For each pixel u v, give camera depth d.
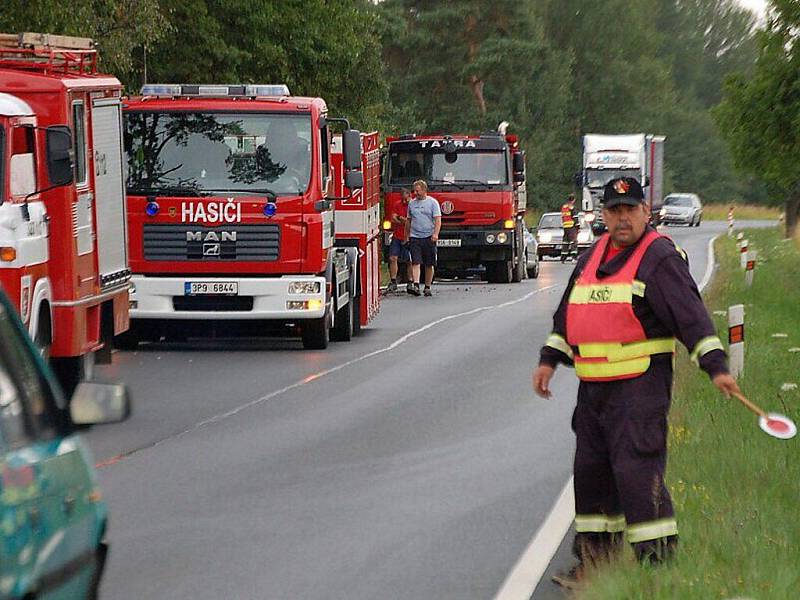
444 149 89.06
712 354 17.09
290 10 96.31
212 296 46.00
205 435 30.16
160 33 66.75
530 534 21.20
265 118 46.19
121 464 26.86
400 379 39.44
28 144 32.34
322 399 35.50
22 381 11.65
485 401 35.34
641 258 17.52
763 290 71.12
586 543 18.23
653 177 153.88
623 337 17.52
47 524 11.26
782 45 67.50
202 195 45.84
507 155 89.06
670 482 22.94
